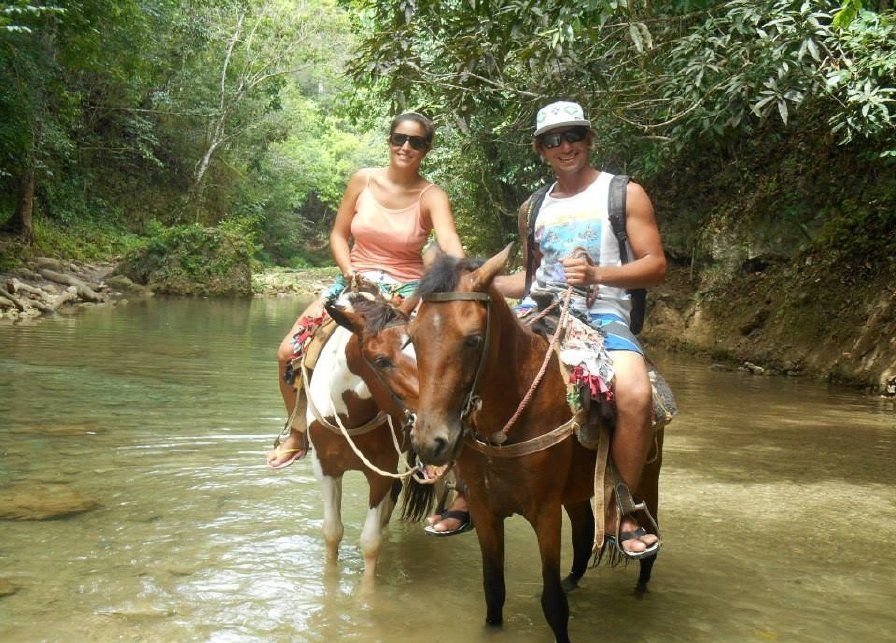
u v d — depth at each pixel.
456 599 4.37
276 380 10.63
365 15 17.34
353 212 5.04
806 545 5.25
